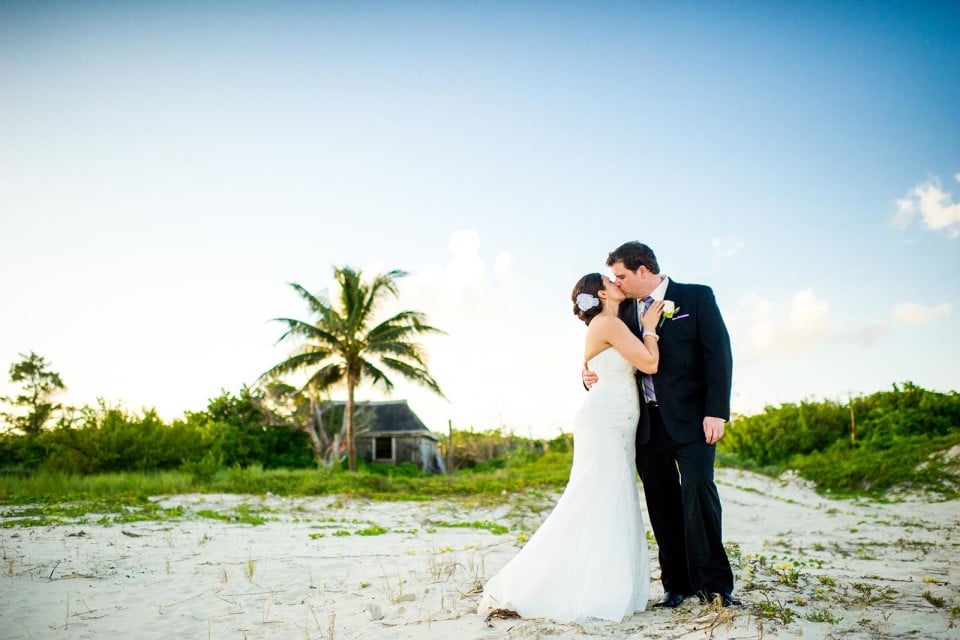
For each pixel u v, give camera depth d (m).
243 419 33.53
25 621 4.08
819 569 5.89
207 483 18.31
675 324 4.04
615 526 3.85
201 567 5.81
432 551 6.95
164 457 22.30
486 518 11.85
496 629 3.51
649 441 4.13
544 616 3.71
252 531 8.73
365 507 13.37
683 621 3.52
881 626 3.48
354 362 29.12
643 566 3.96
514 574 3.90
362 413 39.97
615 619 3.59
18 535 7.50
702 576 3.93
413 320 29.95
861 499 18.20
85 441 21.20
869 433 27.75
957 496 16.30
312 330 28.64
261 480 17.58
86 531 8.07
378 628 3.71
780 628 3.40
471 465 42.72
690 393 4.00
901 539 9.39
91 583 5.11
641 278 4.11
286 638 3.67
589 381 4.22
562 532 3.88
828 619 3.61
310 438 34.91
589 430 4.02
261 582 5.17
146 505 12.12
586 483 3.95
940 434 25.95
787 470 25.77
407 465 39.00
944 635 3.30
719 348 3.96
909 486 18.39
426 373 29.78
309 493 15.77
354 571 5.63
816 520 12.93
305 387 29.33
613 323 4.05
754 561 5.71
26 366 39.75
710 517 3.91
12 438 24.05
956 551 7.88
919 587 4.77
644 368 3.97
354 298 29.17
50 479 15.95
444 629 3.58
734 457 28.45
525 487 16.62
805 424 29.77
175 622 4.05
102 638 3.75
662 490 4.19
